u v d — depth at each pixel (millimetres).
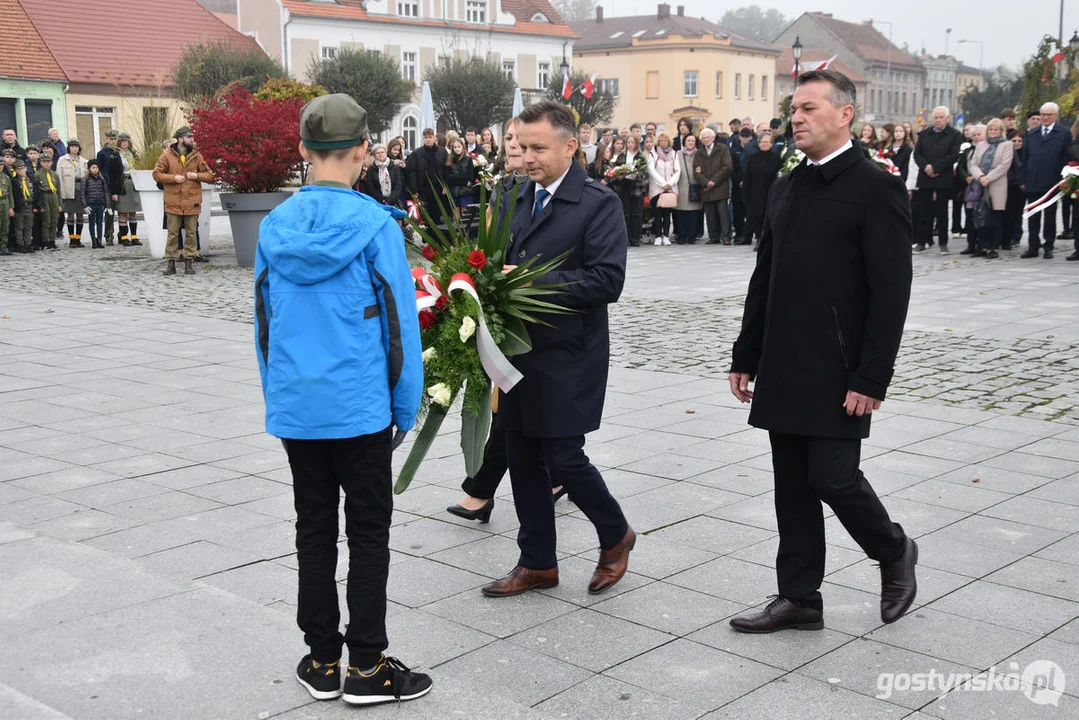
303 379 3025
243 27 54875
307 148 3119
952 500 5188
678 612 3998
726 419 6875
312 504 3191
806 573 3791
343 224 3004
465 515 5086
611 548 4184
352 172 3154
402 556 4625
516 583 4180
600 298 3936
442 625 3910
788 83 85875
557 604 4094
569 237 3988
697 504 5215
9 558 4367
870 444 6180
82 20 42656
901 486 5410
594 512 4125
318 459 3158
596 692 3389
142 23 44250
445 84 50344
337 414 3027
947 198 15969
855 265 3561
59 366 8766
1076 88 29609
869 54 99750
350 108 3100
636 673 3516
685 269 15133
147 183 17281
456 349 3689
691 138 18547
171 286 13992
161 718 3119
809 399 3611
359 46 55312
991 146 15047
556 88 57562
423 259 4012
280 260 3018
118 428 6758
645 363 8742
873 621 3885
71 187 19750
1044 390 7457
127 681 3344
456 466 5949
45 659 3479
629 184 18250
